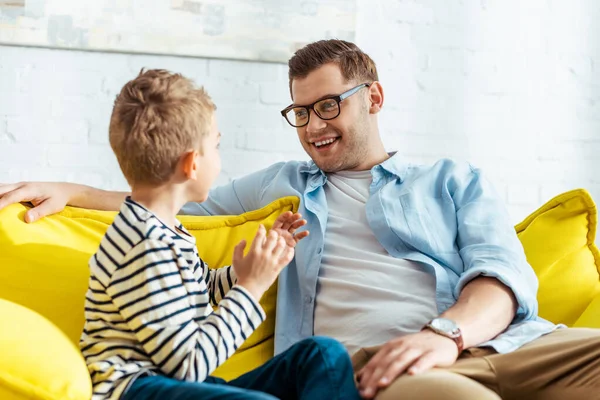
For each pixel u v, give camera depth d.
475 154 2.76
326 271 1.77
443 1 2.74
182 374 1.24
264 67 2.57
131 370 1.24
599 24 2.85
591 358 1.39
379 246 1.79
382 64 2.68
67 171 2.43
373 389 1.31
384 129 2.68
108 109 2.46
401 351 1.37
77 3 2.42
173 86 1.37
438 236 1.78
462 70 2.75
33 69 2.41
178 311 1.26
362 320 1.67
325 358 1.27
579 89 2.85
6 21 2.37
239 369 1.68
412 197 1.83
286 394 1.33
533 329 1.56
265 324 1.75
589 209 1.92
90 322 1.33
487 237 1.74
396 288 1.71
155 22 2.47
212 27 2.51
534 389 1.42
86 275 1.60
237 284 1.35
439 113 2.73
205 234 1.78
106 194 1.80
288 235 1.45
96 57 2.45
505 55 2.79
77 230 1.69
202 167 1.40
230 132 2.54
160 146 1.34
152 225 1.30
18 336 1.24
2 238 1.60
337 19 2.61
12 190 1.67
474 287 1.61
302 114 1.89
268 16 2.55
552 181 2.81
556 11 2.83
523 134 2.79
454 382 1.23
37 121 2.41
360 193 1.88
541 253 1.90
